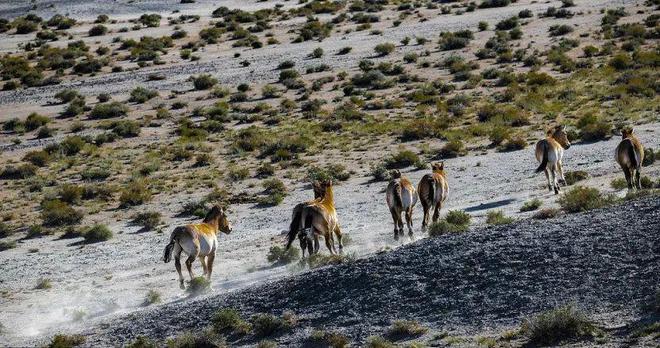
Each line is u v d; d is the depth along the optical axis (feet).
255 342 200.03
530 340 169.99
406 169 533.14
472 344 172.55
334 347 184.03
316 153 623.36
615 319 174.50
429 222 347.15
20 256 401.08
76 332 238.68
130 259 371.56
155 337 216.54
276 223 418.10
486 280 206.90
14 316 282.15
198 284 271.49
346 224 386.32
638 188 341.41
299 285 232.32
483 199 400.06
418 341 181.27
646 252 203.31
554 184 372.17
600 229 225.35
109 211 500.74
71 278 345.31
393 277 220.23
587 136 549.54
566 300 188.85
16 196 561.43
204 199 495.82
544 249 216.95
